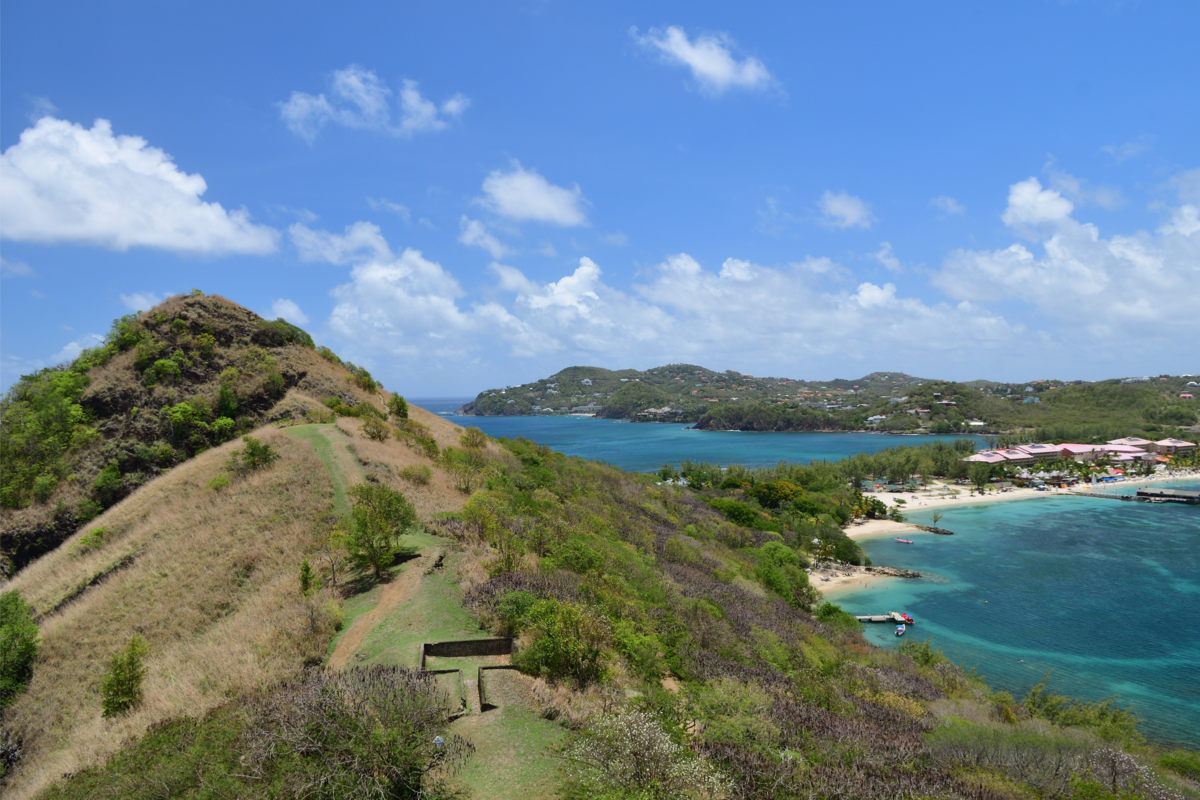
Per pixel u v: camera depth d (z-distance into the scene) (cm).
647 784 1176
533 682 1775
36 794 1518
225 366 6850
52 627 2962
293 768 1207
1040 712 3384
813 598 5559
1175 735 3697
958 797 1501
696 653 2483
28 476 5475
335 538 2967
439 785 1248
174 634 2628
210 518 3722
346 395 7244
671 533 6112
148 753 1443
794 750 1598
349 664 1852
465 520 3441
